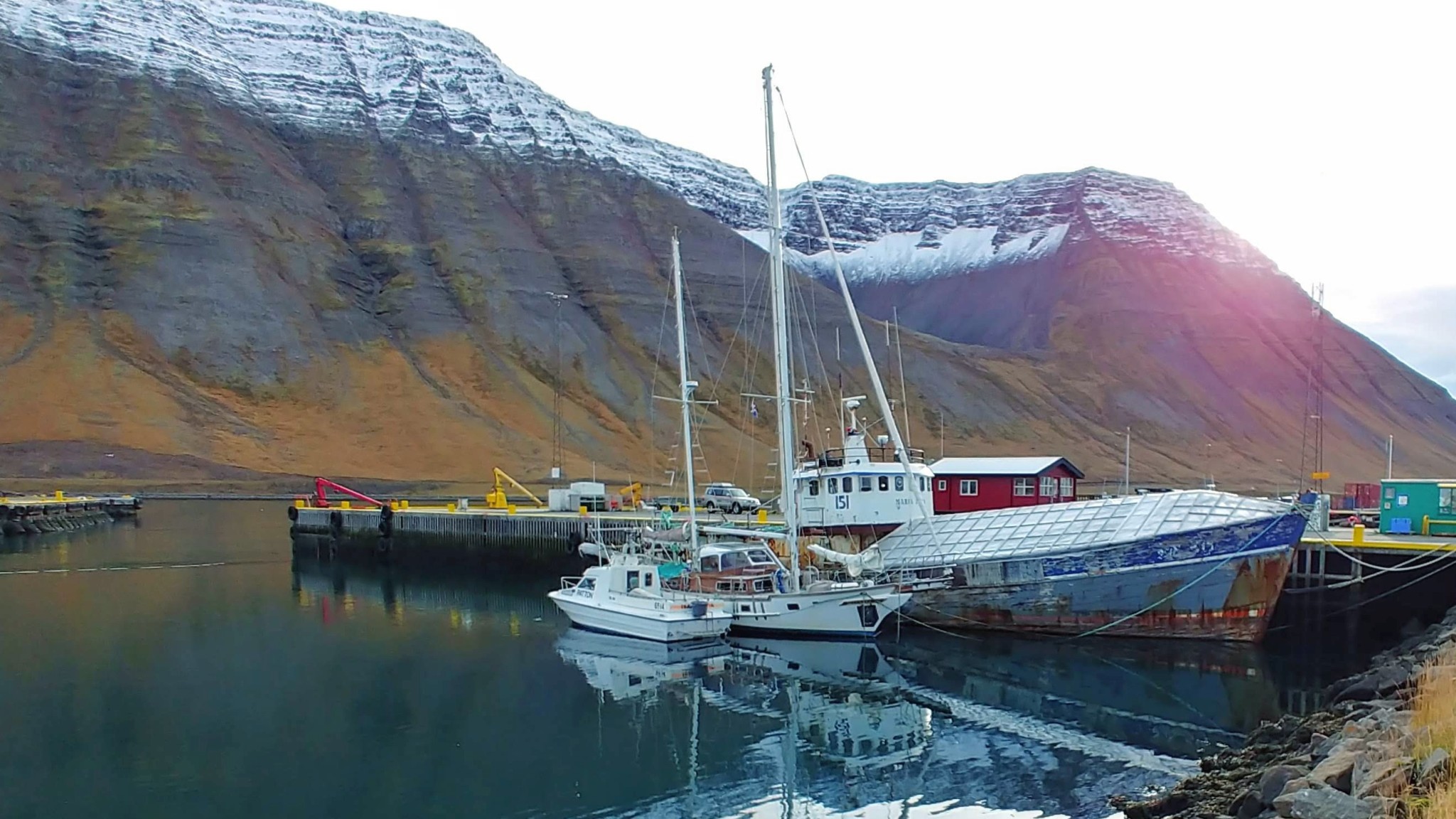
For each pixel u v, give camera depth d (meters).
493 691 37.03
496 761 29.14
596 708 34.69
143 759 29.14
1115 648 41.94
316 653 43.59
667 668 40.41
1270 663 39.50
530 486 154.50
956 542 46.41
